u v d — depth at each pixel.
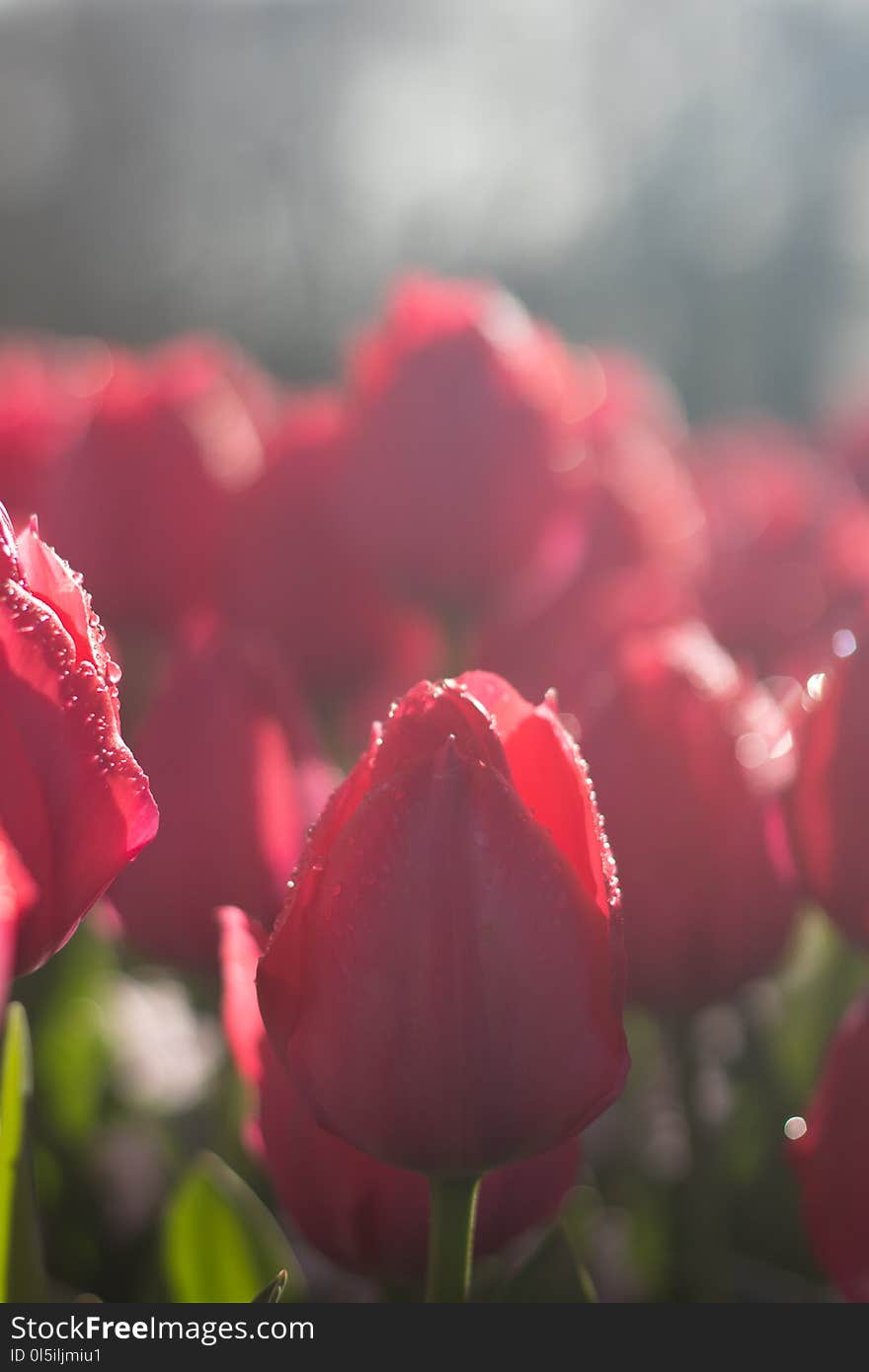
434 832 0.34
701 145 3.77
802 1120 0.42
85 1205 0.60
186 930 0.46
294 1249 0.54
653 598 0.50
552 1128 0.34
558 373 0.67
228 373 0.84
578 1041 0.34
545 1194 0.40
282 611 0.63
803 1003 0.62
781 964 0.45
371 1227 0.40
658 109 3.76
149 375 0.65
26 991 0.63
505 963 0.34
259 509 0.63
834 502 0.93
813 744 0.40
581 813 0.35
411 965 0.34
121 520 0.62
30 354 1.01
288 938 0.34
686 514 0.76
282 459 0.63
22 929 0.33
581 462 0.64
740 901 0.42
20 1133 0.37
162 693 0.46
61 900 0.33
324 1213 0.40
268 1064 0.39
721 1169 0.55
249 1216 0.44
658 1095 0.63
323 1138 0.39
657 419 1.02
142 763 0.46
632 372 1.04
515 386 0.61
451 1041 0.34
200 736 0.45
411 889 0.34
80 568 0.62
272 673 0.47
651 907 0.42
